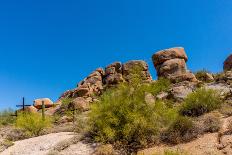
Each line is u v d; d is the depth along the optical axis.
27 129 21.19
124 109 16.67
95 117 17.42
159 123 16.75
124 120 16.48
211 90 19.44
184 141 14.96
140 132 15.96
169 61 34.84
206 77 33.25
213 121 15.59
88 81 40.25
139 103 16.97
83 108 31.16
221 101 19.88
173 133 15.27
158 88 27.50
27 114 22.36
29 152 17.02
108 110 17.12
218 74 33.94
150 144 15.65
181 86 28.64
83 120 20.77
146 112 16.77
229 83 27.66
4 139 19.97
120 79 38.41
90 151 15.80
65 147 16.62
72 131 20.48
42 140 18.38
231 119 15.69
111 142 16.20
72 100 33.72
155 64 36.28
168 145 15.05
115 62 40.34
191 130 15.27
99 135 16.66
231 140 13.59
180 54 35.59
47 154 16.02
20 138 20.66
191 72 35.47
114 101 17.30
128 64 39.31
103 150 15.28
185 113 19.09
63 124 24.09
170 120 16.70
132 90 17.69
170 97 25.23
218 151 13.30
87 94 36.84
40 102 39.03
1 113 30.59
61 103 37.28
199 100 18.88
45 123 21.67
